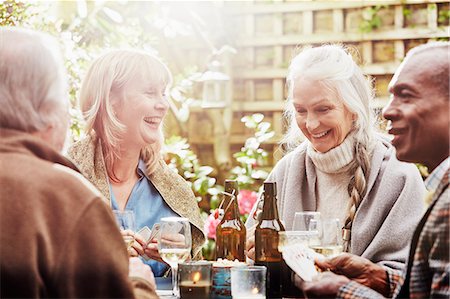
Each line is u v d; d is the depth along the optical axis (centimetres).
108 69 313
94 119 313
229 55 576
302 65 294
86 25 495
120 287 194
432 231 202
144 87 314
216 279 257
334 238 259
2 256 187
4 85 202
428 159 222
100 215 196
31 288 187
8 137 200
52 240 191
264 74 575
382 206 284
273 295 269
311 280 239
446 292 195
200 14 585
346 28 554
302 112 294
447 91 216
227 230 282
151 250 285
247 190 502
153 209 322
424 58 219
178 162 538
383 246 279
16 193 192
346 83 289
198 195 558
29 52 203
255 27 580
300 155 309
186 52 593
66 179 197
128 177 321
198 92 589
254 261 277
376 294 217
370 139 293
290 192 304
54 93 206
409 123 219
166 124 586
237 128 582
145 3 552
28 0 423
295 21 570
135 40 487
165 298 262
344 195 296
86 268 192
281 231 264
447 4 531
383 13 543
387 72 540
